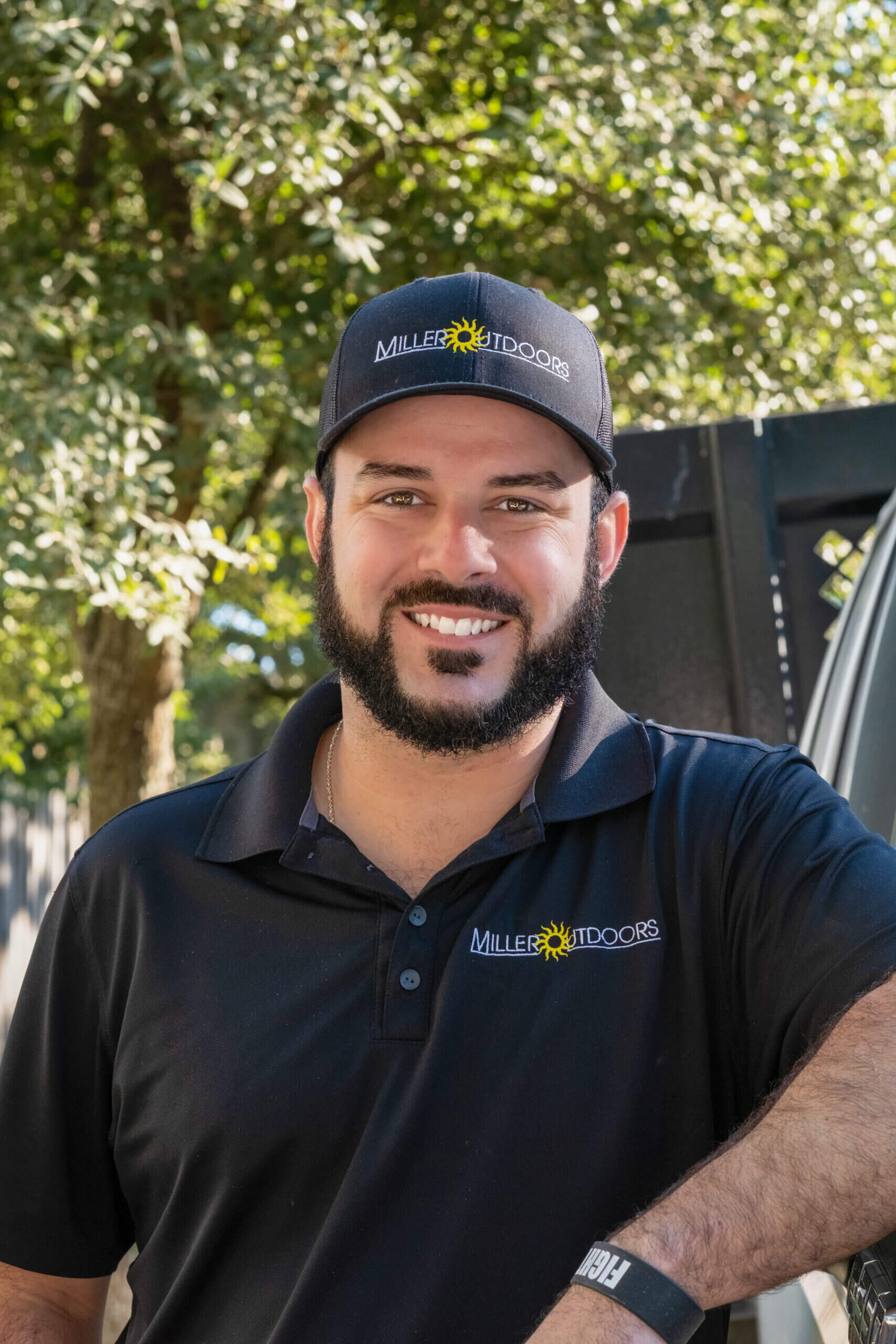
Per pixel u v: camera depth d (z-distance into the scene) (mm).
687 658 2568
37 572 4605
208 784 1617
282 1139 1360
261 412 5855
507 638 1479
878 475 2508
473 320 1478
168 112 5523
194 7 4625
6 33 4996
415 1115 1328
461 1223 1301
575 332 1538
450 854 1519
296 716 1565
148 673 6422
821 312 5980
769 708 2508
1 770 9633
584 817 1443
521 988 1373
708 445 2562
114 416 4727
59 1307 1603
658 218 5723
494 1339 1278
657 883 1411
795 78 5785
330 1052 1374
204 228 5746
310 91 4695
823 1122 1146
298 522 6086
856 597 2066
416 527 1484
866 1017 1196
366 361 1506
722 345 6012
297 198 5449
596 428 1533
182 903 1500
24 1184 1576
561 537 1496
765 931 1348
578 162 5500
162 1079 1447
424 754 1472
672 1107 1343
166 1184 1451
